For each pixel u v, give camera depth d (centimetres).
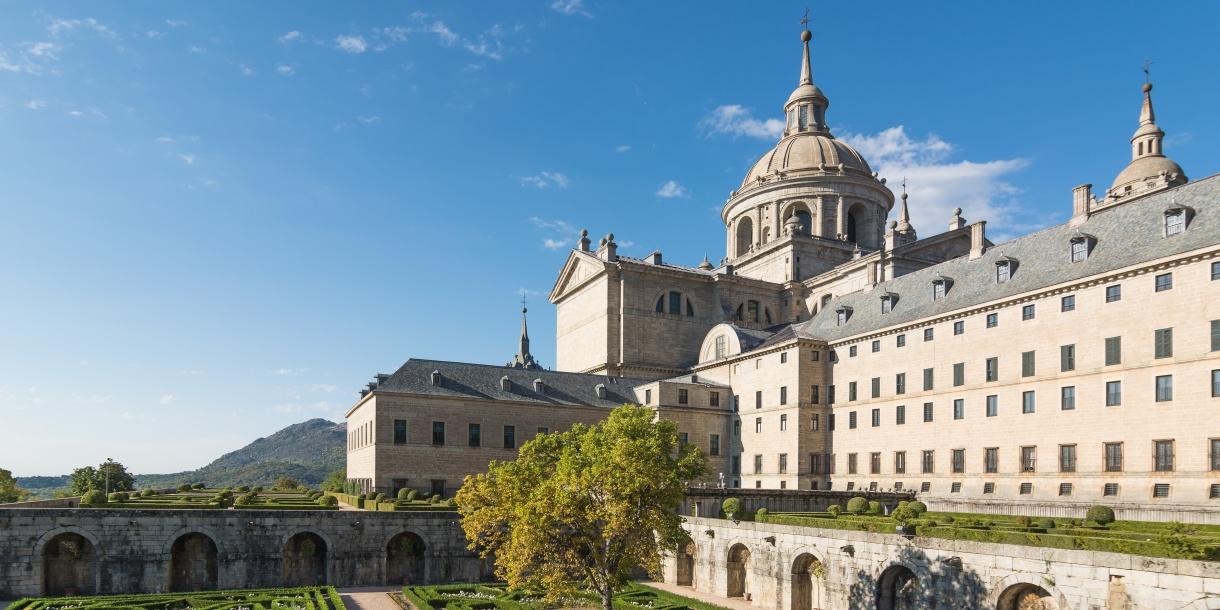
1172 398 5300
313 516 5812
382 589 5747
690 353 10812
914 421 7319
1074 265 6250
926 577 3847
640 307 10544
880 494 6969
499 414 8638
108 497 7506
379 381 8538
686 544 6031
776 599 4850
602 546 4206
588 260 10988
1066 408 6003
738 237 12631
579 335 11262
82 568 5412
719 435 9269
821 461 8294
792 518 5150
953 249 10269
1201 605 2783
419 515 6069
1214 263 5141
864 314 8400
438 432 8306
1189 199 5716
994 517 5041
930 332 7269
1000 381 6550
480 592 5512
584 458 4306
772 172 12162
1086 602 3156
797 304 11025
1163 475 5297
